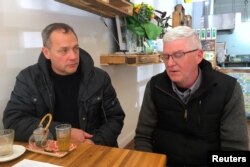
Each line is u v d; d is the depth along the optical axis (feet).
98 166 2.99
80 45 6.88
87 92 4.92
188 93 4.55
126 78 9.85
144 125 5.19
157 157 3.23
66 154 3.32
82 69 5.00
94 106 5.02
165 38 4.35
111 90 5.37
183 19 14.73
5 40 4.62
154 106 5.07
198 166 4.62
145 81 12.15
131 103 10.53
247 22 21.91
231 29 21.94
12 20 4.74
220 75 4.66
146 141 5.13
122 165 3.01
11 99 4.41
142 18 8.45
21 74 4.59
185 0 16.89
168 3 16.33
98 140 4.68
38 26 5.40
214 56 14.62
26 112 4.44
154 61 9.31
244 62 20.16
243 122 4.49
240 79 13.06
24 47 5.07
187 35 4.22
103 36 8.05
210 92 4.51
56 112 4.89
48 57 4.67
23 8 4.97
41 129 3.74
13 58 4.83
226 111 4.49
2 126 4.63
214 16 21.71
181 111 4.66
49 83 4.70
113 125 5.12
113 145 5.02
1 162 3.13
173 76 4.38
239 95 4.51
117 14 7.81
